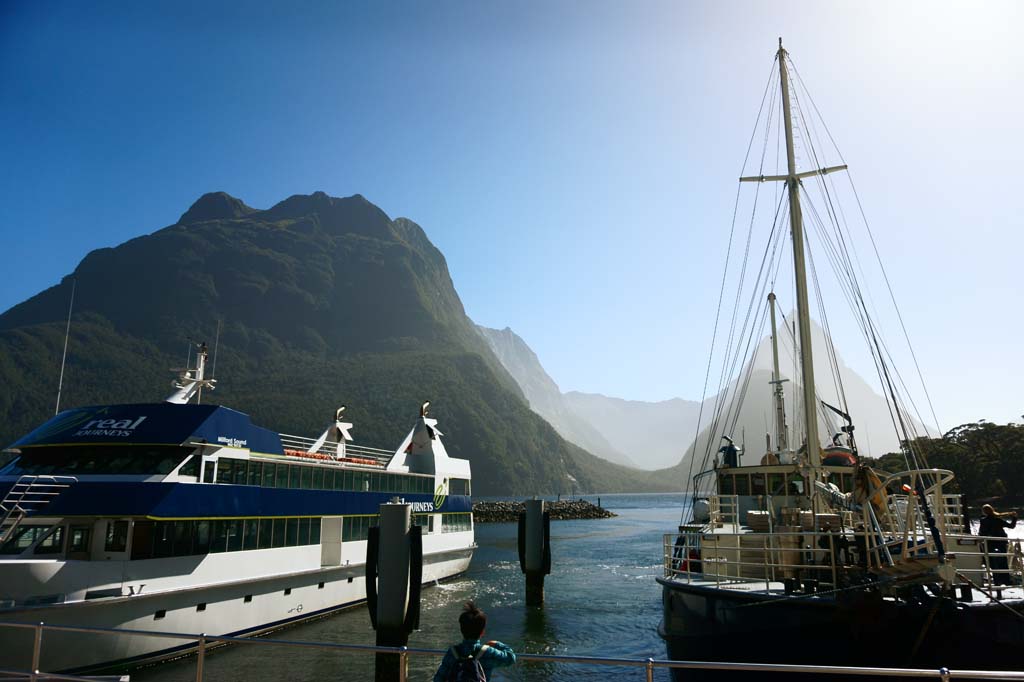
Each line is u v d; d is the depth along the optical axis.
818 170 24.11
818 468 21.52
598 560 64.12
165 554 22.44
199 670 9.16
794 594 15.52
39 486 22.38
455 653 7.49
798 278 23.45
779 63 25.67
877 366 22.64
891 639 14.09
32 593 19.11
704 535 19.08
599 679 22.36
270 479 28.00
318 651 25.23
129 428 24.30
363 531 33.47
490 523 143.50
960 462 121.12
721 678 16.03
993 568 16.80
